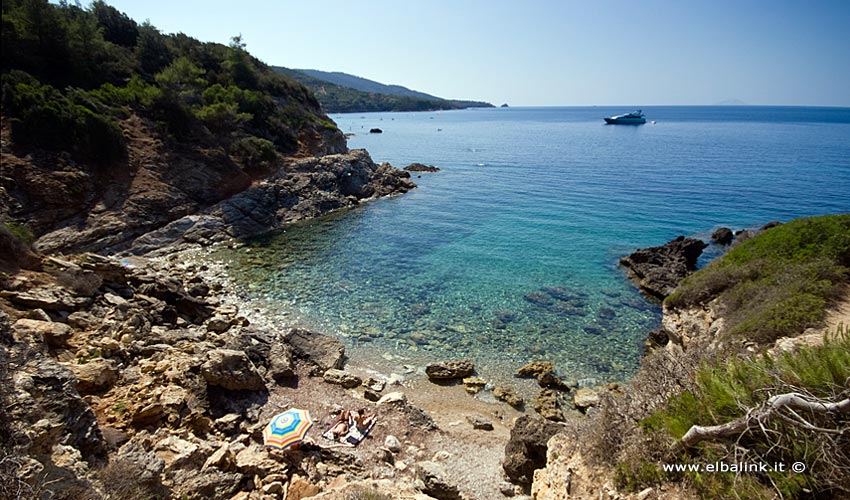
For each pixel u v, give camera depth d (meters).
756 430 6.54
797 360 7.48
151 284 23.00
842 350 7.23
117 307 19.69
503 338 23.09
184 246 36.66
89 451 9.93
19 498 6.70
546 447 12.80
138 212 36.56
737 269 18.91
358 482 11.05
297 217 46.84
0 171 31.25
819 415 6.25
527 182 64.50
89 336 16.41
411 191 60.88
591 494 7.88
